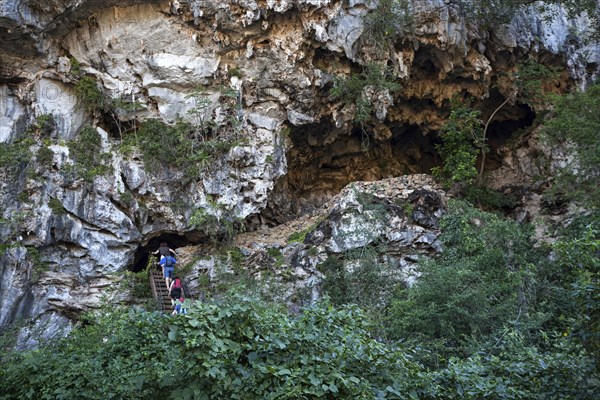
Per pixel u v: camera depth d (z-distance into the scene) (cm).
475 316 1819
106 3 2445
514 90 2842
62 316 2294
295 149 2789
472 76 2778
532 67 2792
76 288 2336
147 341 1148
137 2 2470
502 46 2773
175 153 2512
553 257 2259
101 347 1241
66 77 2508
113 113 2558
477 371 1084
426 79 2814
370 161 2972
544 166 2825
